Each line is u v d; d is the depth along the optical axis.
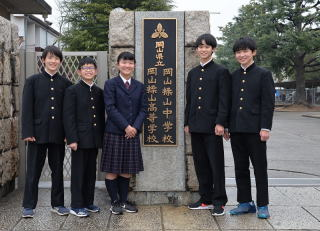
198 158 4.15
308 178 5.89
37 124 3.88
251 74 3.93
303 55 28.33
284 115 23.78
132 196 4.41
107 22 18.97
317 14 26.09
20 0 8.94
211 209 4.20
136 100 4.02
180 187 4.40
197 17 4.34
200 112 4.02
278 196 4.76
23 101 3.87
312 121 18.98
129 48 4.37
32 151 3.93
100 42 18.78
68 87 3.94
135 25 4.36
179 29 4.35
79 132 3.91
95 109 4.00
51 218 3.90
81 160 3.95
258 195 3.94
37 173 3.96
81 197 3.98
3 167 4.43
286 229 3.61
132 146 3.95
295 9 25.94
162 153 4.39
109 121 4.00
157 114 4.36
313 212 4.12
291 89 37.31
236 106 3.96
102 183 5.24
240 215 4.03
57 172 4.04
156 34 4.34
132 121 3.99
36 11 10.32
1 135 4.36
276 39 25.88
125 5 19.47
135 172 3.95
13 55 4.82
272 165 7.43
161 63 4.34
